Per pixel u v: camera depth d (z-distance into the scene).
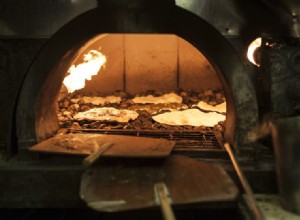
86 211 2.55
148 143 2.27
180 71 4.40
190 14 2.24
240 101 2.25
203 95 4.11
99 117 3.16
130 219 2.49
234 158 2.10
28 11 2.24
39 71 2.30
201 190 1.71
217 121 3.10
